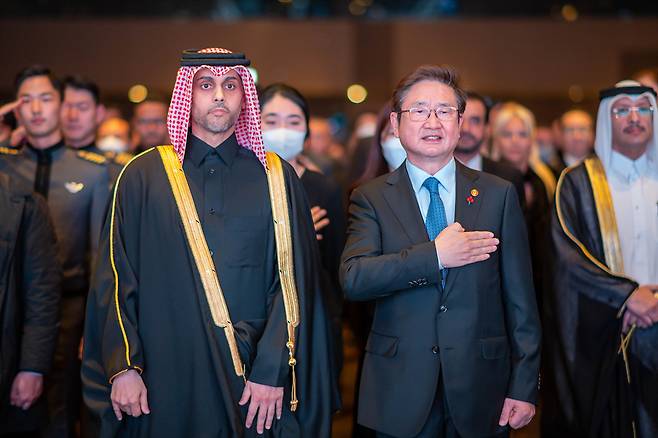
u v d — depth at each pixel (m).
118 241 2.79
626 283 3.39
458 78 2.89
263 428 2.75
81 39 13.15
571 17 13.58
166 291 2.76
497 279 2.82
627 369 3.45
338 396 2.97
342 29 13.66
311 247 2.95
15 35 12.98
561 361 3.56
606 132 3.59
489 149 5.32
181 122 2.81
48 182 3.99
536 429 4.43
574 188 3.62
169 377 2.74
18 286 3.36
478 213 2.83
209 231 2.80
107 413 2.77
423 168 2.90
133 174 2.84
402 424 2.73
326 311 2.96
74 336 3.88
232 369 2.74
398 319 2.80
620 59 13.54
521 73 13.66
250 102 2.87
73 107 4.41
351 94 13.68
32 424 3.40
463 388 2.71
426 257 2.66
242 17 13.55
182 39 13.37
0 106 4.22
